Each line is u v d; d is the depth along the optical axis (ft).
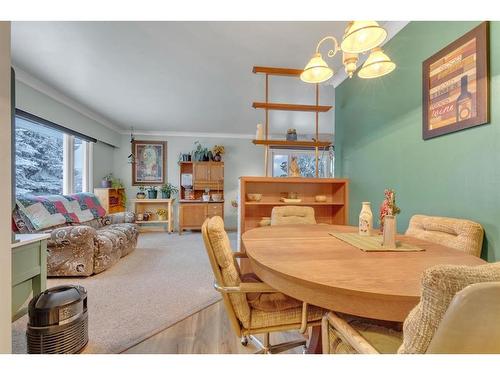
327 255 3.83
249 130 18.92
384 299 2.54
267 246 4.39
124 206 18.22
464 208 5.22
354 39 4.54
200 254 12.30
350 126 9.76
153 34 7.27
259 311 3.90
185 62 8.93
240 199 9.20
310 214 8.27
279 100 12.71
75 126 13.24
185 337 5.58
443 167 5.72
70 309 4.66
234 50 8.17
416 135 6.52
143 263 10.79
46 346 4.40
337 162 10.78
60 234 8.71
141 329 5.84
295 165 10.75
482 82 4.79
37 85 10.39
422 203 6.34
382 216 4.62
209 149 19.85
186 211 17.98
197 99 12.57
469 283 1.56
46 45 7.83
